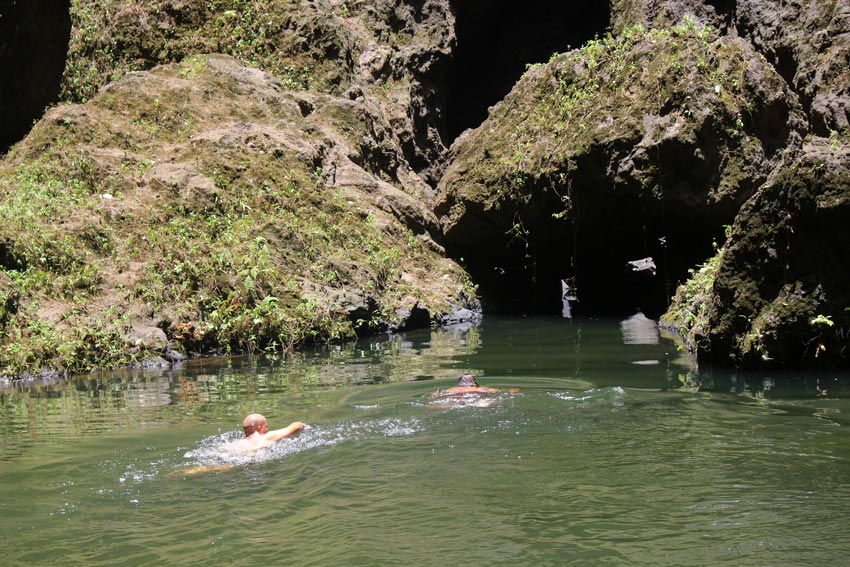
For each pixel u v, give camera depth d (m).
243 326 12.75
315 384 9.61
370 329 14.38
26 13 16.19
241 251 13.97
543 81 17.47
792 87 16.75
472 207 17.33
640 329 14.29
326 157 17.17
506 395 8.26
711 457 5.93
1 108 16.44
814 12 16.62
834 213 8.94
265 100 17.62
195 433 7.18
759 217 9.47
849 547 4.28
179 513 5.05
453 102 23.92
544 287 19.83
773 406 7.60
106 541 4.63
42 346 11.02
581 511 4.89
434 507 5.02
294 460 6.11
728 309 9.73
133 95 16.59
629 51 15.98
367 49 21.06
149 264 12.98
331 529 4.72
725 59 14.92
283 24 19.83
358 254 15.48
